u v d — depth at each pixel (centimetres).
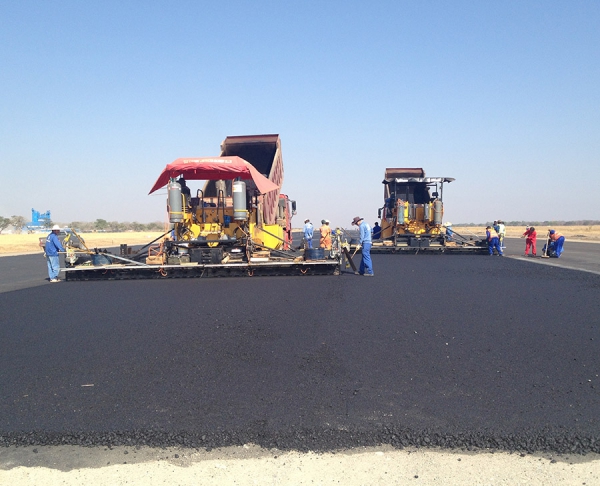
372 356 556
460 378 483
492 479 322
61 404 441
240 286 1111
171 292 1040
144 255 1519
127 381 493
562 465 335
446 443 364
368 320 727
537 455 347
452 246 2252
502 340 611
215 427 393
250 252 1330
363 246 1300
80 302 941
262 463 347
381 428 386
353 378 489
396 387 463
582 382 468
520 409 412
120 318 777
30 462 354
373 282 1152
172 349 597
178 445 371
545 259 1886
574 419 393
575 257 1980
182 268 1309
